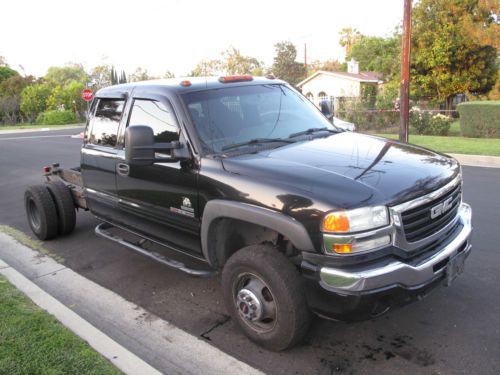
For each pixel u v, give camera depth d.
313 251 3.14
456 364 3.35
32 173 12.79
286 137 4.29
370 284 3.00
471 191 8.12
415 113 20.11
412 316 4.01
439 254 3.37
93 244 6.26
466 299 4.26
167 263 4.39
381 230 3.10
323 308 3.20
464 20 24.25
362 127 21.78
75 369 3.30
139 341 3.87
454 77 27.47
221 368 3.44
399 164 3.60
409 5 14.70
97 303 4.59
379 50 47.19
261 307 3.48
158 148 3.88
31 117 46.72
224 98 4.36
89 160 5.34
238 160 3.72
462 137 17.11
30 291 4.69
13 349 3.54
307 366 3.40
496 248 5.38
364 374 3.29
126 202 4.82
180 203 4.07
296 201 3.20
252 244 3.91
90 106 5.51
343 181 3.24
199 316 4.23
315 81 40.78
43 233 6.33
